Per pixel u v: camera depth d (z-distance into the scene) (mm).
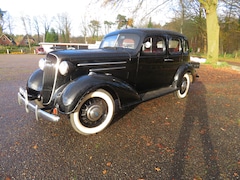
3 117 3355
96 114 2783
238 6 19781
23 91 3021
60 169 2031
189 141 2621
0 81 6797
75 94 2545
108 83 2857
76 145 2502
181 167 2074
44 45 39312
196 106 4148
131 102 3301
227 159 2213
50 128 2979
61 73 2797
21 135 2732
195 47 33219
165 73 4289
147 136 2762
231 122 3273
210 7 12727
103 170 2025
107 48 3869
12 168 2027
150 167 2076
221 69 11281
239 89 5941
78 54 2961
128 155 2295
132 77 3666
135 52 3582
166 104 4273
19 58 21266
